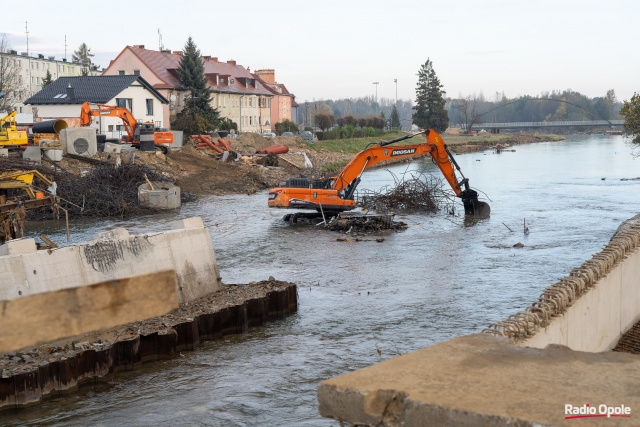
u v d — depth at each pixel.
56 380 13.71
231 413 12.69
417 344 16.39
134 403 13.27
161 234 19.52
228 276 24.06
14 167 37.28
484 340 4.28
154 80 82.50
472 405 3.17
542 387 3.42
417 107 148.88
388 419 3.36
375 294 21.33
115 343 14.99
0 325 2.21
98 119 64.50
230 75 105.44
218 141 66.06
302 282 23.17
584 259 26.20
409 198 43.97
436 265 25.69
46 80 113.38
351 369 14.89
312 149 88.38
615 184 55.91
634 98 48.44
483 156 104.12
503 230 34.12
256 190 52.69
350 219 35.38
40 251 16.45
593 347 12.38
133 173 44.12
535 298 20.42
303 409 12.84
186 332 16.47
